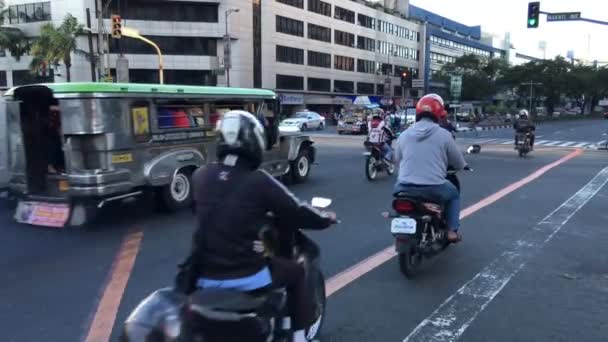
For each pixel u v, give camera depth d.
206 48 54.47
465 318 4.62
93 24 49.72
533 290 5.33
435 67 108.19
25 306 4.99
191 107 9.97
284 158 12.32
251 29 58.12
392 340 4.18
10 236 7.75
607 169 15.99
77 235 7.79
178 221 8.77
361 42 81.75
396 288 5.36
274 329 2.91
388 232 7.77
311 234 7.61
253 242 2.71
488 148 24.80
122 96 8.45
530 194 11.15
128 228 8.23
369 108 62.31
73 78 49.59
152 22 52.25
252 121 2.78
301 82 68.06
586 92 87.31
